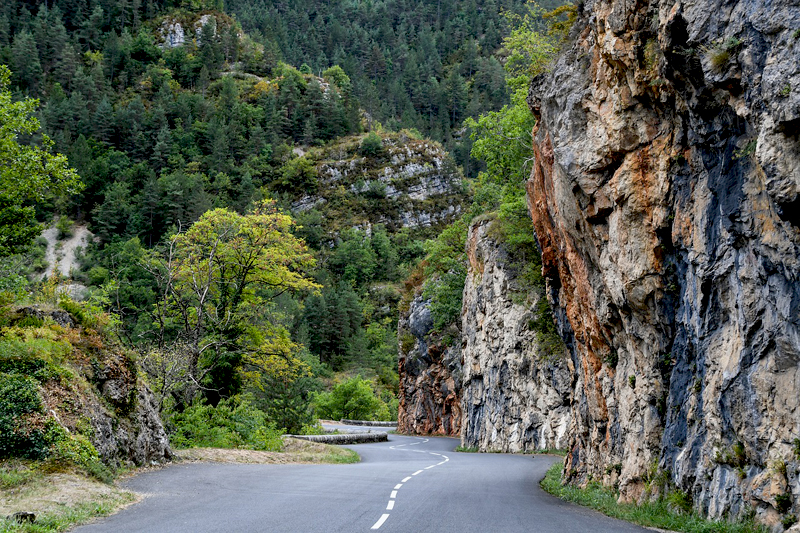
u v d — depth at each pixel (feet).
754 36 27.09
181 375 79.61
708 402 32.78
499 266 118.11
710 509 31.37
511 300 113.19
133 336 94.12
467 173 571.69
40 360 47.70
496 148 117.19
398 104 644.27
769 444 27.78
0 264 69.26
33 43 542.98
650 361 41.55
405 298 213.87
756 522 27.55
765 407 28.12
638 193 40.55
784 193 25.18
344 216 481.46
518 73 113.19
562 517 35.35
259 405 110.83
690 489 33.96
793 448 26.45
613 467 46.03
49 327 53.42
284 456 76.95
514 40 110.52
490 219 132.67
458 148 582.35
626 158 41.60
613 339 47.60
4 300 56.49
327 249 456.45
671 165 38.01
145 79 586.86
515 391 108.06
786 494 26.32
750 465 29.25
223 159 502.38
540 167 58.65
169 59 625.00
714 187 32.86
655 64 37.19
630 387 43.93
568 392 97.30
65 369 49.16
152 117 517.14
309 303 329.93
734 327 31.50
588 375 53.42
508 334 111.04
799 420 26.22
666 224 38.42
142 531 27.58
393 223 489.26
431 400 185.06
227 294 96.02
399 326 212.02
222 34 644.69
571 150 46.32
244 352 93.30
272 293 107.76
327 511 34.09
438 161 524.93
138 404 58.65
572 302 56.85
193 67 616.80
